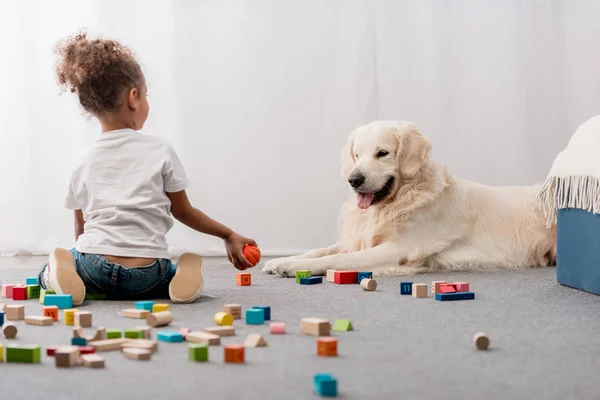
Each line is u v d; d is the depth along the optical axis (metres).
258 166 3.87
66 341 1.48
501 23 3.97
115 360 1.31
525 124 3.98
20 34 3.69
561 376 1.19
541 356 1.33
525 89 3.98
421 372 1.22
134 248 1.99
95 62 2.06
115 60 2.08
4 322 1.69
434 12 3.92
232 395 1.09
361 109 3.89
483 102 3.97
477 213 3.04
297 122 3.88
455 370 1.23
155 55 3.78
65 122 3.73
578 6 4.01
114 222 2.00
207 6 3.81
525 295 2.13
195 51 3.80
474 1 3.95
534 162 4.01
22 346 1.31
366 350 1.38
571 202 2.28
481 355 1.34
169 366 1.26
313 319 1.55
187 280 1.98
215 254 3.70
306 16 3.87
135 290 2.02
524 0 3.96
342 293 2.18
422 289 2.08
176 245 3.73
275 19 3.86
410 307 1.89
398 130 2.84
